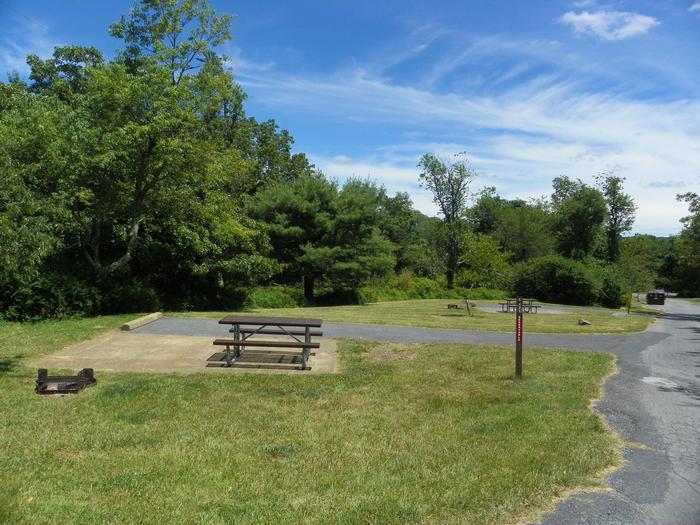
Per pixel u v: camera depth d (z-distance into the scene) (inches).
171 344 432.5
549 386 322.7
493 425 241.0
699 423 260.4
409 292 1710.1
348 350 429.7
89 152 662.5
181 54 776.3
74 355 381.1
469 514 154.2
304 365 355.3
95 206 679.1
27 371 323.9
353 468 187.3
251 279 983.6
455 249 2116.1
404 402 277.3
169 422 233.5
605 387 330.0
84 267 719.7
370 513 153.1
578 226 2488.9
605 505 165.9
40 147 599.5
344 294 1375.5
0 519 141.9
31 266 331.3
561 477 183.6
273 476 178.5
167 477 174.9
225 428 227.9
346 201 1272.1
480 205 2593.5
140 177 715.4
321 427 233.0
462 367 374.6
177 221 839.7
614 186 2524.6
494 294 1801.2
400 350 439.2
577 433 233.3
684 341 599.2
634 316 1122.0
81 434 214.1
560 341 550.0
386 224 1432.1
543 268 1753.2
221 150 984.9
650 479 188.1
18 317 552.7
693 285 2984.7
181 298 913.5
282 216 1222.9
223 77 786.2
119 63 778.2
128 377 314.7
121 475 175.0
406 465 191.3
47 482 167.3
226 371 339.9
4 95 706.8
